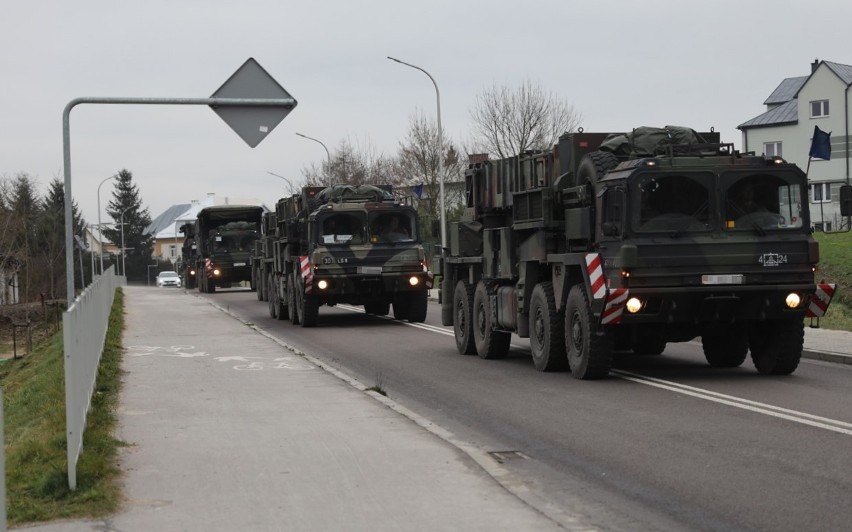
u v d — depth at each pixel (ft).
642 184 54.54
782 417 43.80
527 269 64.85
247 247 216.74
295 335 99.76
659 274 54.24
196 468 33.71
